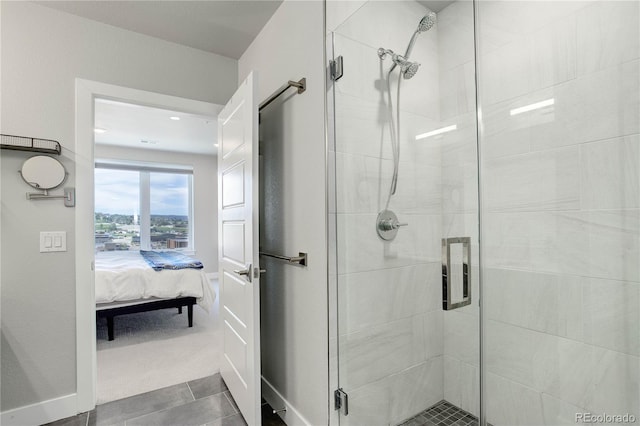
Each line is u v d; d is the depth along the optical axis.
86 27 2.00
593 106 1.21
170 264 3.53
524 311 1.39
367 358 1.52
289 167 1.85
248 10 1.95
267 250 2.10
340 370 1.52
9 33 1.79
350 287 1.53
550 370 1.32
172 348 2.89
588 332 1.23
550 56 1.31
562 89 1.28
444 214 1.48
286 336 1.88
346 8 1.57
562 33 1.28
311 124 1.65
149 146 5.59
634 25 1.12
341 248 1.54
